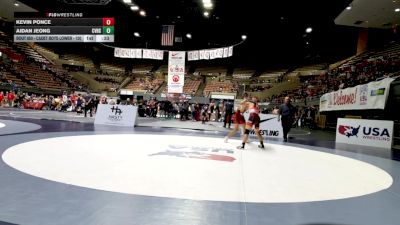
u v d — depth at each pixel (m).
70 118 15.38
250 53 41.25
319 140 11.27
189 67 49.75
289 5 20.28
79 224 2.20
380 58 22.39
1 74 28.19
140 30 31.33
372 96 11.70
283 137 10.86
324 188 3.72
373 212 2.88
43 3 22.33
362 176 4.67
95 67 47.25
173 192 3.17
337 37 31.78
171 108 23.36
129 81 44.56
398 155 7.86
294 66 44.25
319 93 24.86
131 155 5.32
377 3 17.31
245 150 7.00
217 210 2.69
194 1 20.45
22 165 4.07
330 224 2.49
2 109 21.08
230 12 22.56
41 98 27.12
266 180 3.97
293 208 2.86
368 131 10.34
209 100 32.41
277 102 32.03
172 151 6.07
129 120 12.78
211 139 9.02
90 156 5.02
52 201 2.69
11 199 2.69
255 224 2.40
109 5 21.33
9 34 34.50
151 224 2.28
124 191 3.11
